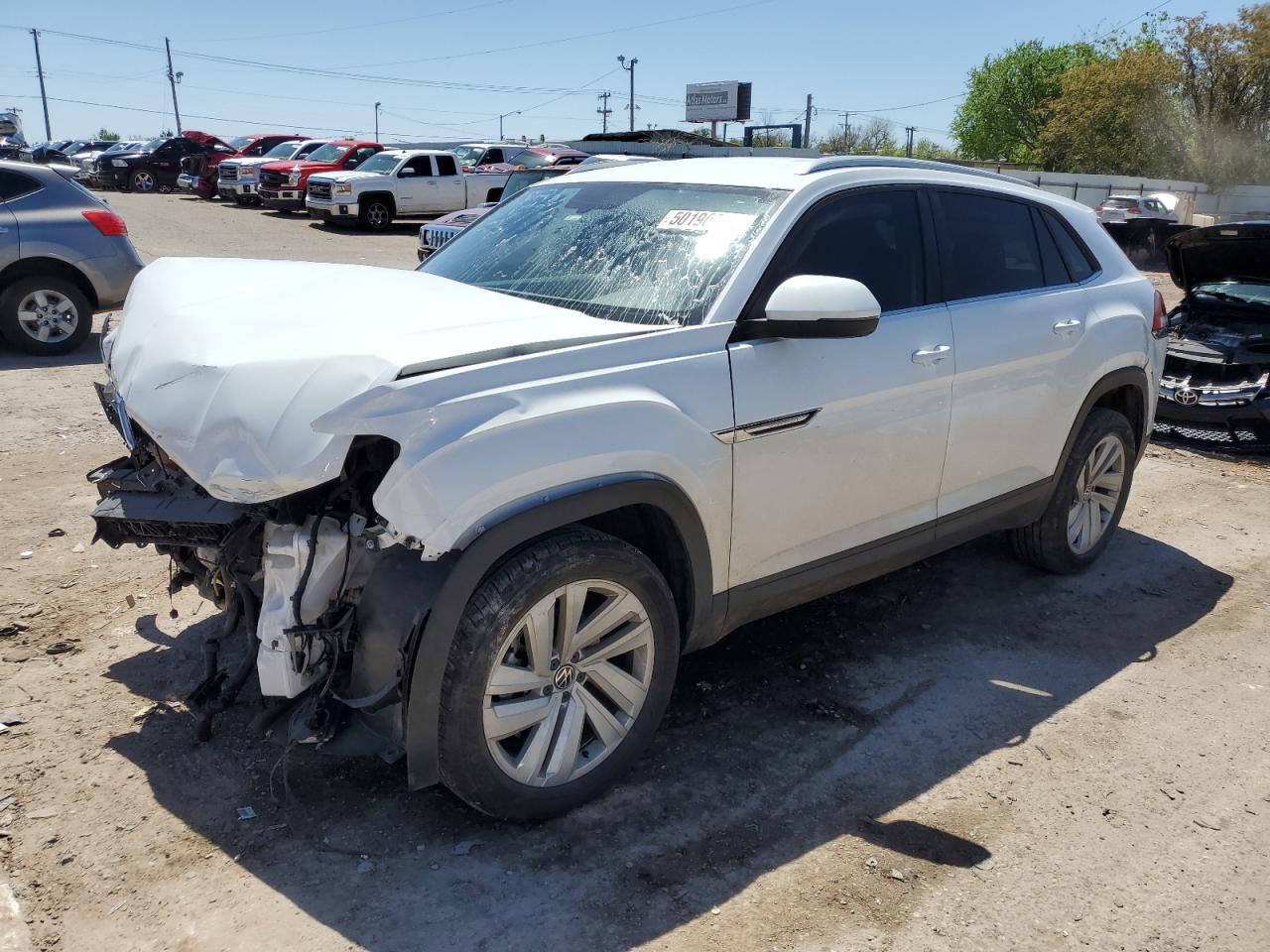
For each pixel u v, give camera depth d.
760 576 3.37
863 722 3.58
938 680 3.91
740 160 3.98
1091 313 4.51
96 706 3.42
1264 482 6.71
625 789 3.13
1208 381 7.33
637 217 3.68
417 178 23.08
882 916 2.64
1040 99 58.00
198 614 4.07
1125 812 3.12
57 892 2.60
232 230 21.52
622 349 2.90
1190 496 6.39
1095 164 45.22
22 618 4.00
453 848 2.82
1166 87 42.62
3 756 3.13
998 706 3.74
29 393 7.70
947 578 4.89
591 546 2.79
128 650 3.79
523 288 3.57
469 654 2.61
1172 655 4.19
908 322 3.66
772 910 2.64
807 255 3.42
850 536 3.63
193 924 2.51
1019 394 4.14
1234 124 41.31
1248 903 2.75
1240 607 4.70
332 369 2.52
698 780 3.19
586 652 2.93
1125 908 2.71
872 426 3.53
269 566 2.65
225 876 2.68
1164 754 3.46
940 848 2.92
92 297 9.42
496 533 2.59
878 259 3.67
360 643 2.66
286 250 18.48
